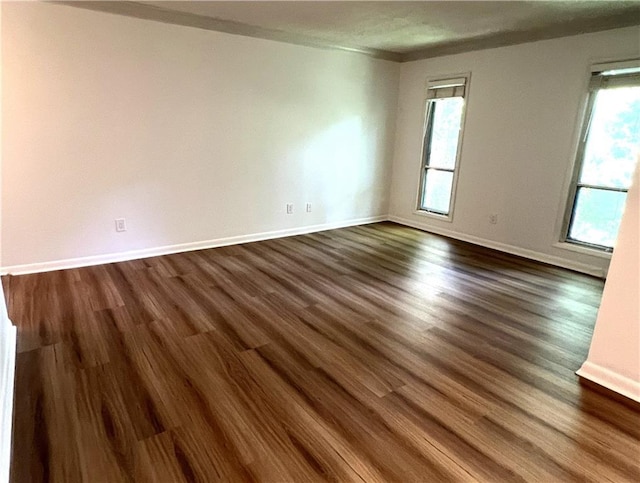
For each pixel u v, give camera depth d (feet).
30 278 11.19
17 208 11.07
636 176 6.19
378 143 18.44
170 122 12.86
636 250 6.32
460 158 16.34
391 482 4.98
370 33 13.89
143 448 5.39
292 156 15.92
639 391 6.53
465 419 6.12
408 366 7.50
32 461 5.13
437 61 16.53
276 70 14.61
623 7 10.62
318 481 4.96
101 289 10.61
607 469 5.25
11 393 6.14
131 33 11.62
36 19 10.34
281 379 6.99
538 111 13.71
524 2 10.41
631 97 11.73
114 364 7.27
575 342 8.52
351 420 6.03
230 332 8.57
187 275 11.85
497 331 8.94
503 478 5.08
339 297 10.59
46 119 10.95
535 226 14.32
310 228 17.39
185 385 6.74
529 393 6.77
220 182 14.38
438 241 16.46
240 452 5.37
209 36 12.91
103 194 12.21
